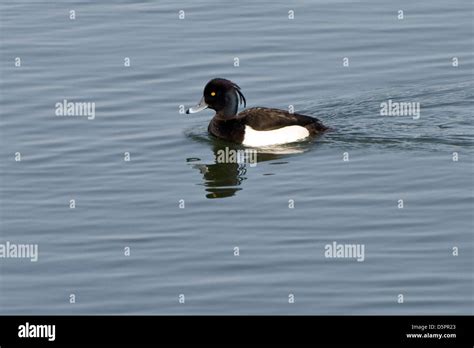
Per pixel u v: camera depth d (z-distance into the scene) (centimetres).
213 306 1496
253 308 1489
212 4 2789
